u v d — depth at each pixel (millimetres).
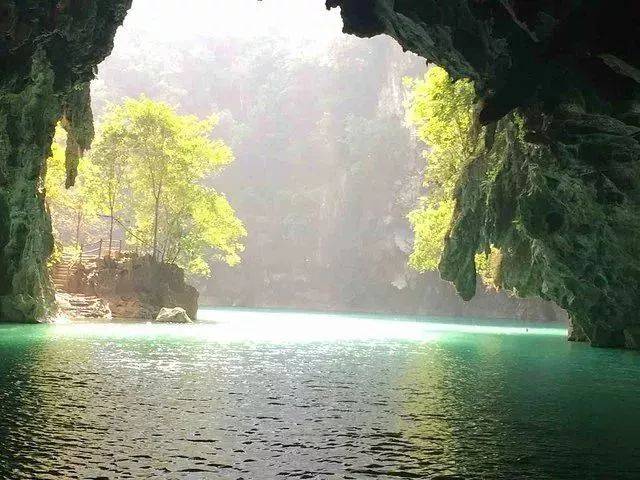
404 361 21812
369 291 98938
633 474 8367
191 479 7820
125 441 9383
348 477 8062
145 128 46906
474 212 38031
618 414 12414
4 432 9578
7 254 32781
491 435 10414
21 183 31047
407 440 9961
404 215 93062
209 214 49719
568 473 8383
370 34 23484
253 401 12812
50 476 7703
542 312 80500
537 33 17109
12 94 25297
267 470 8250
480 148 36875
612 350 29906
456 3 19891
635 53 14891
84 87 33938
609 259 29094
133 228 55094
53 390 13102
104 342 24094
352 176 100375
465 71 22203
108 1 26219
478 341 35000
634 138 19844
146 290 45000
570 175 24219
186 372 16672
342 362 20766
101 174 48531
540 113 20594
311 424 10898
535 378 17938
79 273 44906
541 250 32781
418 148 91938
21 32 22062
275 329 38750
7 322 32438
